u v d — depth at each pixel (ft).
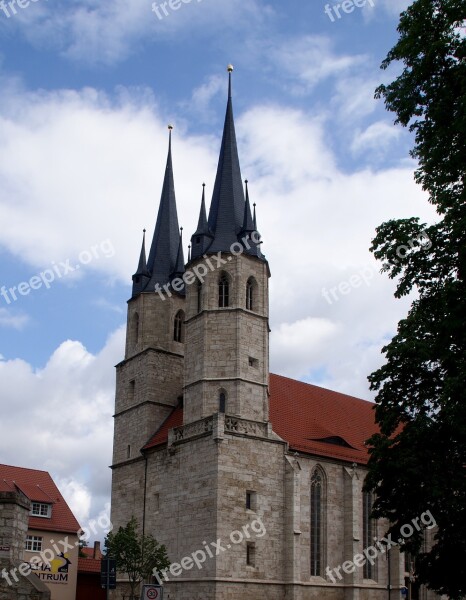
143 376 225.35
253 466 190.80
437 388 127.95
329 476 208.64
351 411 251.39
